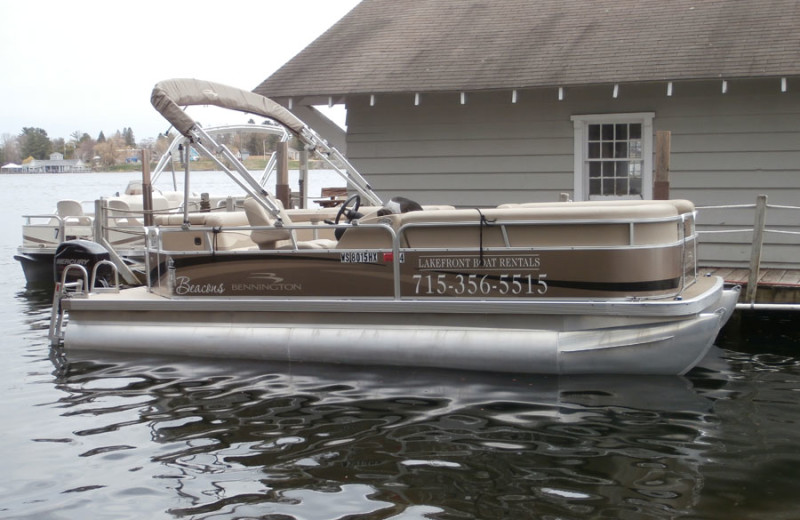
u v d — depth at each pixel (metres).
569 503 4.73
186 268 8.16
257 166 24.94
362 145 13.03
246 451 5.70
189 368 7.79
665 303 6.68
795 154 10.92
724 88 10.49
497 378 7.11
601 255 6.79
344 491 4.97
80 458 5.66
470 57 12.52
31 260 15.58
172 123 7.85
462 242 7.18
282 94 12.48
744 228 11.25
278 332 7.74
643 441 5.74
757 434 5.87
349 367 7.56
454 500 4.80
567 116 11.98
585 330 6.95
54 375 7.78
